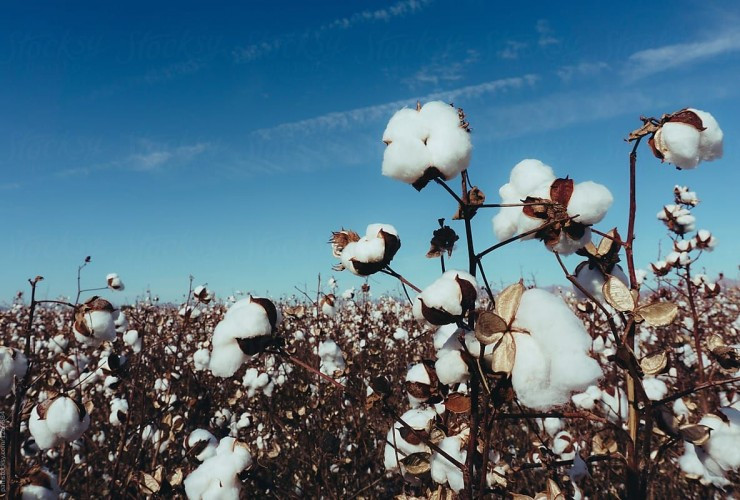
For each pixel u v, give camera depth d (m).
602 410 2.40
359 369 5.44
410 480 1.64
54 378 3.28
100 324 2.72
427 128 1.32
